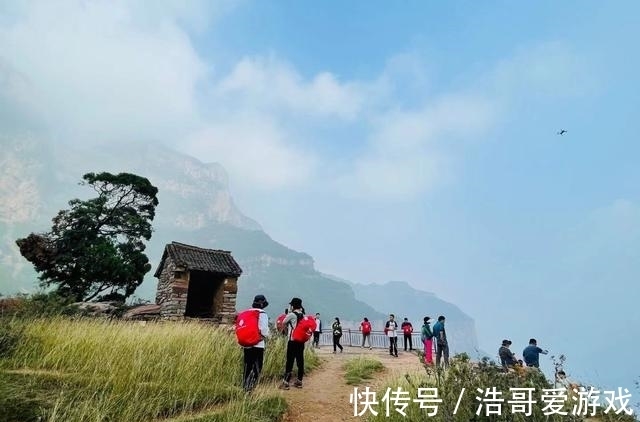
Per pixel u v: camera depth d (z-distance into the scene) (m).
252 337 7.85
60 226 25.89
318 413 7.59
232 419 6.07
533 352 11.02
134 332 9.39
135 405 5.88
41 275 24.06
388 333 19.14
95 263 24.47
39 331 8.45
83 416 5.24
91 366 7.18
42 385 6.13
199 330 10.70
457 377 6.15
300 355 9.35
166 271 21.41
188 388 7.08
